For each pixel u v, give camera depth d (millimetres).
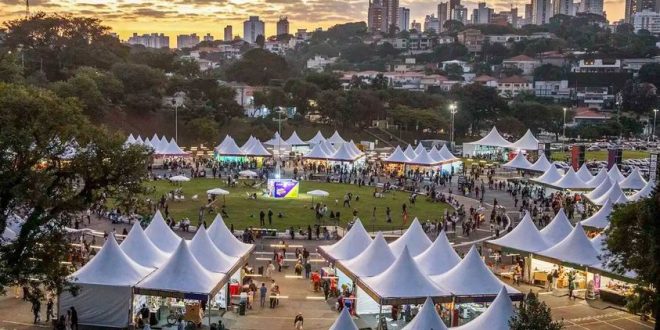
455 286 47031
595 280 55281
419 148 134375
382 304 44469
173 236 56500
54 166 40188
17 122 38125
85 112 155875
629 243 43469
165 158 136125
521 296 46969
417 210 93188
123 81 183625
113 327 44031
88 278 44188
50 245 39219
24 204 38781
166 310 48250
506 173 134750
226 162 135000
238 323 46312
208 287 44531
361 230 57312
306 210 90375
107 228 74875
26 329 42531
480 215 85438
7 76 140625
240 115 191250
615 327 47688
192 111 180500
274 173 122125
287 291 54781
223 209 84875
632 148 198125
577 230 57969
